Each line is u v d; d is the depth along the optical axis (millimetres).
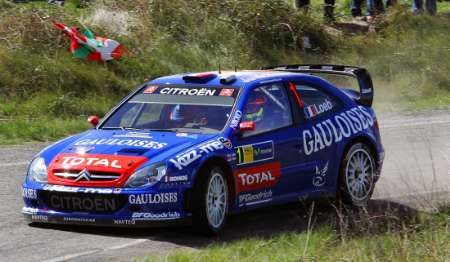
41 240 19234
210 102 21750
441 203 23484
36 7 47594
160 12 50844
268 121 21875
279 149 21828
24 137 34219
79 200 19562
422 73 54812
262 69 26391
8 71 41531
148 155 19750
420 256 17844
